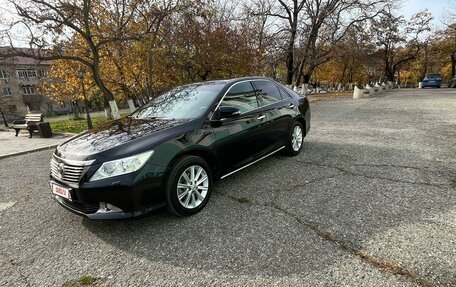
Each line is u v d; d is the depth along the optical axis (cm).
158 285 203
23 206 370
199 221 290
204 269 217
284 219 280
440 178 351
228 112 329
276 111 436
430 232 238
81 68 1287
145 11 1261
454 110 926
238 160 364
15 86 4378
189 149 299
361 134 639
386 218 266
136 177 259
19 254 257
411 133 614
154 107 404
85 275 221
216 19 1504
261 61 1636
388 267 201
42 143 917
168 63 1284
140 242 261
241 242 247
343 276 196
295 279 197
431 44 3947
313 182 368
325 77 4631
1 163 668
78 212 272
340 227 257
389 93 2195
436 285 181
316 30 1823
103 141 288
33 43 1028
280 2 1844
